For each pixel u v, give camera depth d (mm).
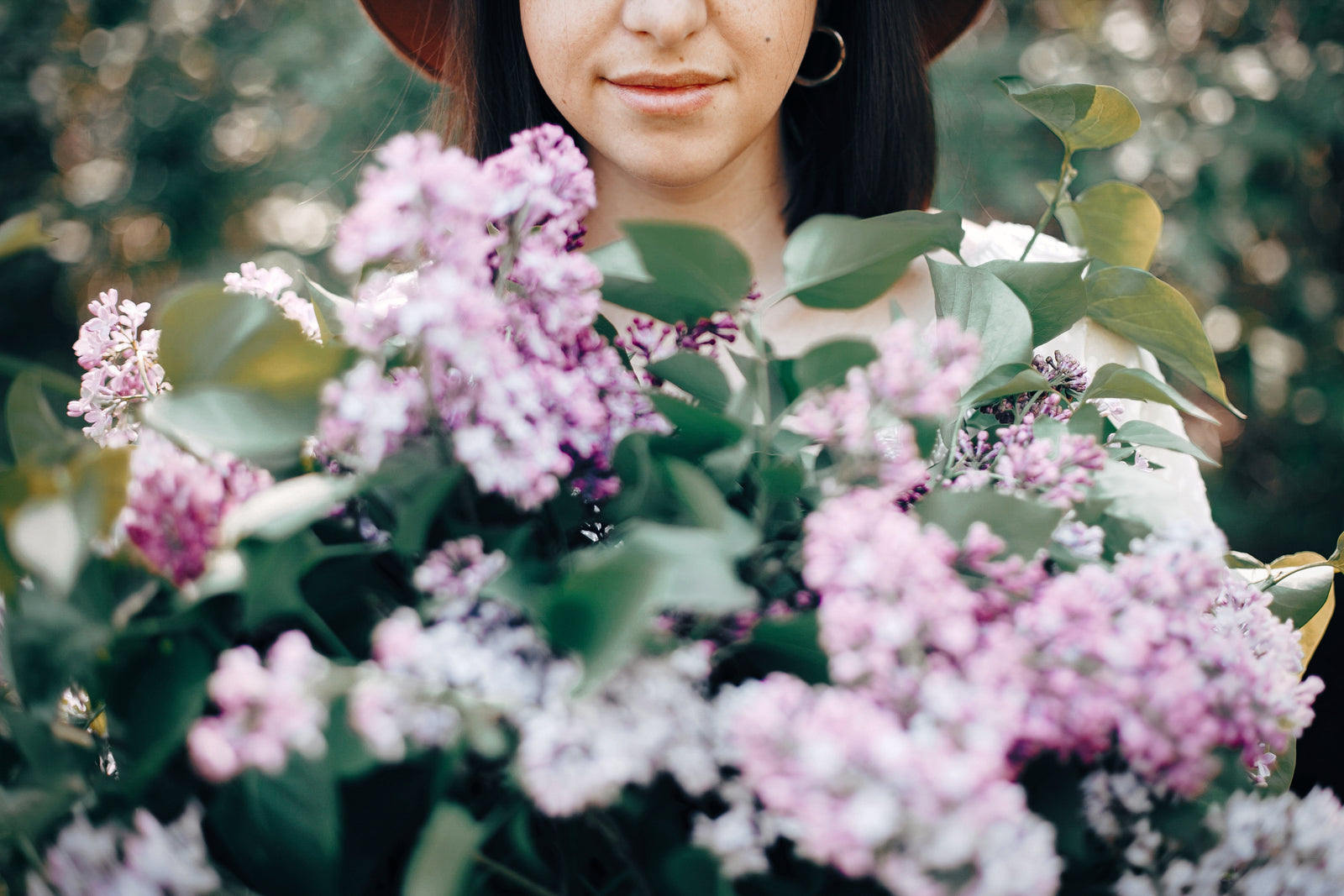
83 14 3703
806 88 888
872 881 545
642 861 552
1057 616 526
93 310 648
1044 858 499
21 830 550
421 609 559
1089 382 717
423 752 541
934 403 540
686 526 564
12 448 593
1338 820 553
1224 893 568
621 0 723
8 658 551
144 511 543
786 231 883
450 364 543
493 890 568
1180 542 554
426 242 533
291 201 3719
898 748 484
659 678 528
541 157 577
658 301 595
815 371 568
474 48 906
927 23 980
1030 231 880
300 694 502
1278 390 2916
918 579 516
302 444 568
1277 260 3006
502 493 554
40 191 3734
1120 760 555
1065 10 3258
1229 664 551
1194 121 2832
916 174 905
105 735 605
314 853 542
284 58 3186
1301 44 2941
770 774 502
